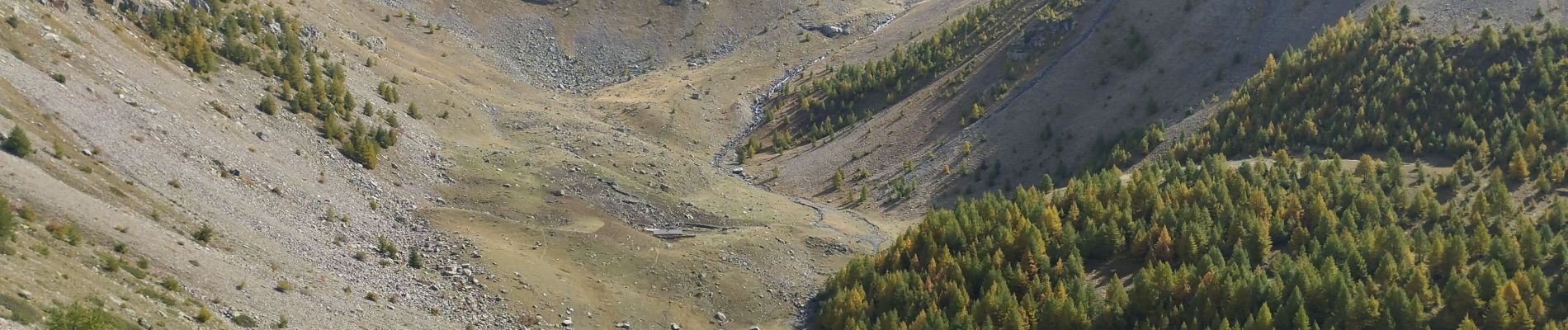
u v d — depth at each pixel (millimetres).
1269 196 98062
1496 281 78625
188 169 90812
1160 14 156625
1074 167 131500
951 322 84250
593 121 153125
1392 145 113438
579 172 121750
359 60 147500
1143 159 125750
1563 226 89625
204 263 74312
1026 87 150375
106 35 108562
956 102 152250
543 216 109375
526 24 196500
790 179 142000
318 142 111750
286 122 112375
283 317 71375
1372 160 105188
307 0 163625
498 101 155000
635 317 92438
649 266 100125
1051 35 160625
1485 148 106250
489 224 105750
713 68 184375
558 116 151625
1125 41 153750
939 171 136750
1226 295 81188
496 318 87312
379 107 130375
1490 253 85312
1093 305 84062
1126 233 95938
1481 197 92500
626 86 178375
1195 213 94750
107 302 60469
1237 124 123625
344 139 114875
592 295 94125
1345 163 110250
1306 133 118812
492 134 140000
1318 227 91375
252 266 78625
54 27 101812
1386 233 86812
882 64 167375
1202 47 147750
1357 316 77750
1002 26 168750
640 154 135125
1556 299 78875
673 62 193750
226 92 112562
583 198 115375
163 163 89312
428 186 113250
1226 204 96562
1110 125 137750
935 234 96938
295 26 144500
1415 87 118875
